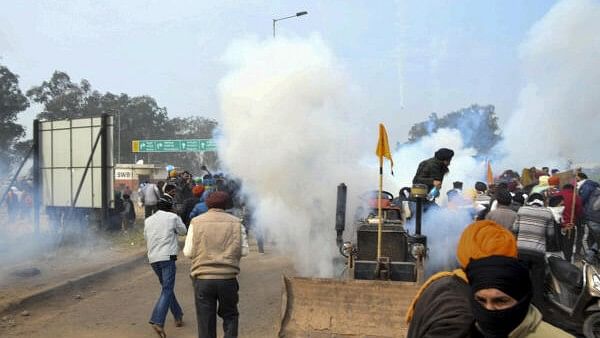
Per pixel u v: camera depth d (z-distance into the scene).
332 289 5.23
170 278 6.21
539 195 8.89
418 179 8.02
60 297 8.00
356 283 5.19
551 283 6.10
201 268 5.17
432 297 1.66
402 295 5.08
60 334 6.32
